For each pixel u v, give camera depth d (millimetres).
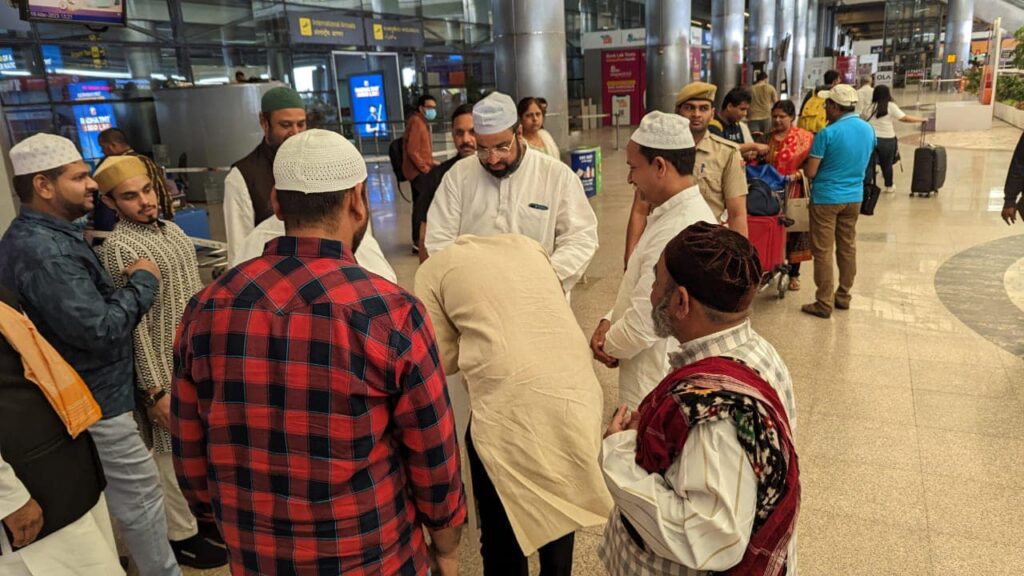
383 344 1243
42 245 2053
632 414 1487
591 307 5586
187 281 2576
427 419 1319
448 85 19891
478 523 2516
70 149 2125
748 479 1188
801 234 5617
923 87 37156
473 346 1998
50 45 11156
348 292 1251
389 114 17125
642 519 1288
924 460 3311
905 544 2736
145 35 12562
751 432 1181
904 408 3818
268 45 14742
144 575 2438
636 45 24625
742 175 3885
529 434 1918
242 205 2752
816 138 4980
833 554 2699
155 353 2480
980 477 3152
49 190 2090
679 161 2326
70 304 2043
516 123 2865
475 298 2021
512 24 9648
